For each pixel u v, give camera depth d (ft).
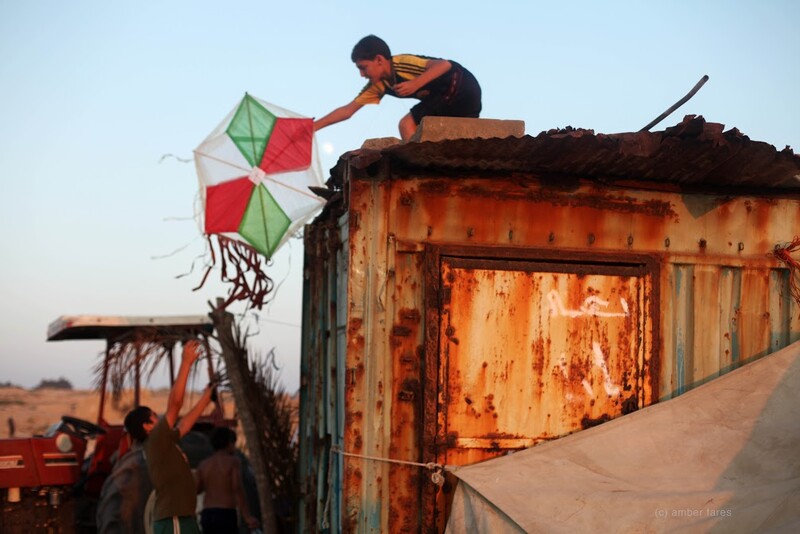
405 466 16.94
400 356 17.12
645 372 17.85
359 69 19.22
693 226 18.56
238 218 16.71
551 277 17.61
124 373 30.48
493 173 17.69
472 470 16.02
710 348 18.39
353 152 17.33
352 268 17.12
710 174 17.89
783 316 18.83
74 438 28.45
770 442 15.40
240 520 26.21
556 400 17.40
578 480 15.43
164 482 20.06
